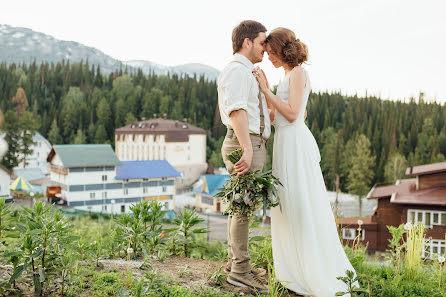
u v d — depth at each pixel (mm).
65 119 124188
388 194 23984
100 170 53812
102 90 147875
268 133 3160
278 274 3242
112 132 122812
